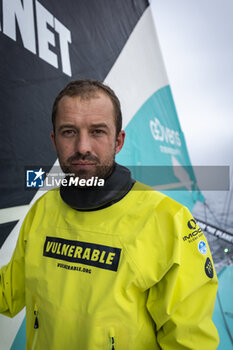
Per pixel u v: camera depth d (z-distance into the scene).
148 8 2.34
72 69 1.25
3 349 0.87
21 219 0.92
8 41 0.87
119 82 1.75
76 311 0.47
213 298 0.47
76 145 0.47
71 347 0.47
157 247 0.46
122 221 0.49
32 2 0.99
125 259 0.46
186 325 0.43
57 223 0.56
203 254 0.48
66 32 1.22
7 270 0.62
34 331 0.55
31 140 0.97
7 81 0.86
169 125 2.69
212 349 0.44
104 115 0.47
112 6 1.72
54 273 0.51
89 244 0.50
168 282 0.44
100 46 1.54
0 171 0.84
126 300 0.45
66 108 0.47
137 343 0.46
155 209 0.48
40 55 1.02
